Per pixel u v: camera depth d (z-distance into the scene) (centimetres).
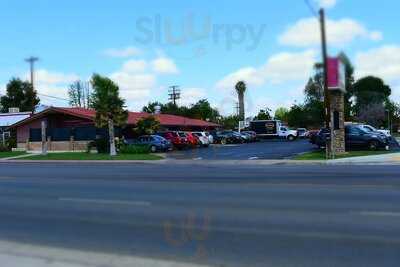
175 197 1451
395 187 1492
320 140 3928
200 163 3108
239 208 1220
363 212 1103
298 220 1048
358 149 3775
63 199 1519
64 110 5297
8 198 1586
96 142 4572
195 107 8369
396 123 7338
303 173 2052
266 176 1956
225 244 882
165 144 4550
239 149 4769
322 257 777
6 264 796
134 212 1238
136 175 2198
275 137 7675
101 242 945
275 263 760
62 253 877
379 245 829
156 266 774
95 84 4238
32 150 5328
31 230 1084
